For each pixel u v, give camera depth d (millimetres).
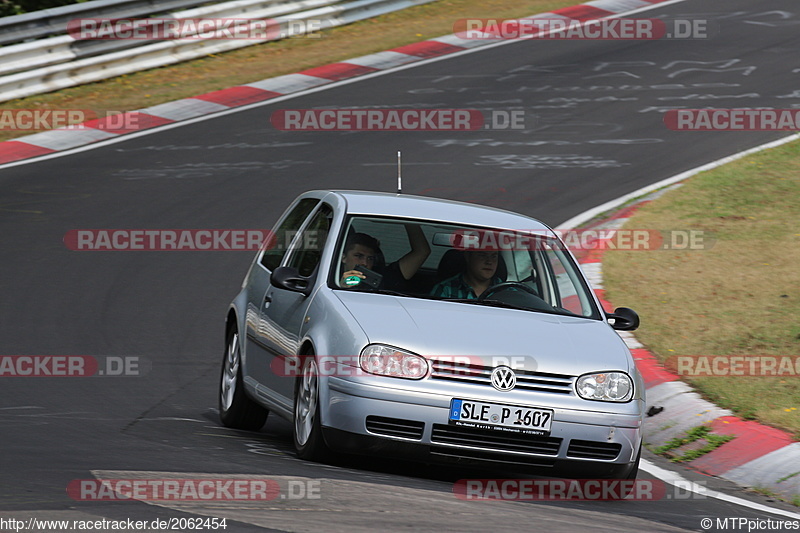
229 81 73000
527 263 25344
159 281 42438
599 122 66750
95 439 23328
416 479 21438
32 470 18766
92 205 50938
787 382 31875
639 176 57562
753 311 38812
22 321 36938
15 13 83875
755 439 27516
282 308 24812
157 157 58719
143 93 70000
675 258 45531
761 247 46438
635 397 22000
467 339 21500
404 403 20625
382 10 91875
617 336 23797
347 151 60469
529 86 73562
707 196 54062
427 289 24203
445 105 69250
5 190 52531
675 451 28328
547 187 55469
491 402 20812
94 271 43000
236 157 58969
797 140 63156
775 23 89375
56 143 60344
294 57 79250
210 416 28516
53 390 29719
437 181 55719
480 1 97312
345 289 23500
